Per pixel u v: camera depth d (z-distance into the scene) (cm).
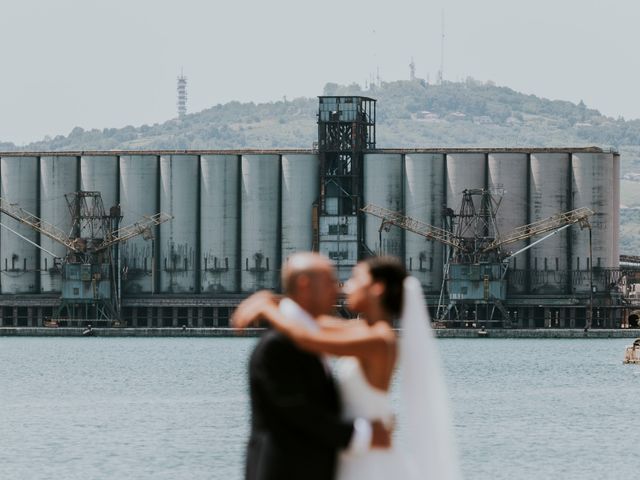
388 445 2448
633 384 16000
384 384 2417
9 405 12938
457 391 14862
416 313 2480
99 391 14812
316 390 2359
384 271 2472
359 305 2483
